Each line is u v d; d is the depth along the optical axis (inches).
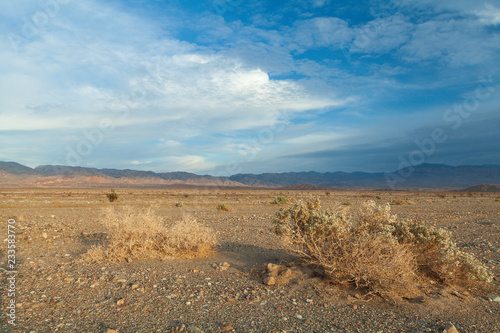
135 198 1857.8
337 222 265.1
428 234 254.5
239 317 180.2
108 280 245.3
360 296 209.6
